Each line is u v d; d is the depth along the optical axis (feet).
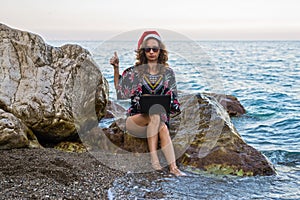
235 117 26.96
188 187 13.03
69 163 13.97
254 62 89.66
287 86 45.16
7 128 14.62
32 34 17.28
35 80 16.52
